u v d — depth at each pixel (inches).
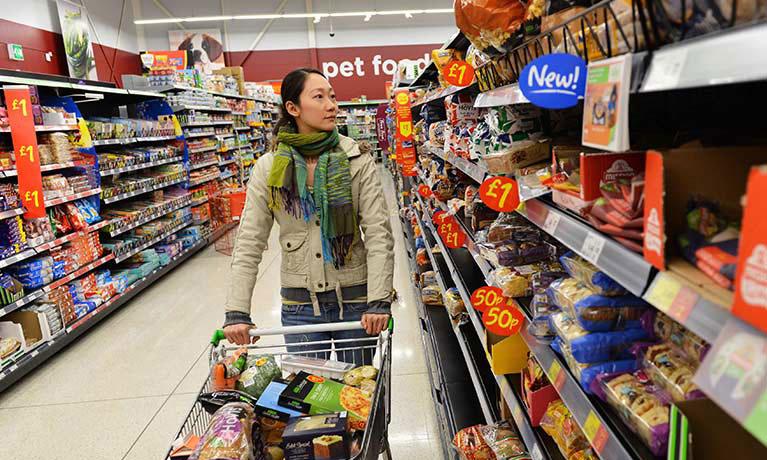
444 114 157.0
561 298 43.6
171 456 52.4
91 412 113.7
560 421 48.4
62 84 159.9
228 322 68.6
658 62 23.5
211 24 650.8
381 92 705.6
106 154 195.3
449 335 114.6
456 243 92.1
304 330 67.7
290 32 669.9
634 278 27.3
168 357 139.3
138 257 207.9
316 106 73.4
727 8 21.0
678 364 33.3
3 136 145.1
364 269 79.0
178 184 258.8
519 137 56.9
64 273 154.1
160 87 264.5
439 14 689.0
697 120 40.6
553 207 44.8
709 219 24.6
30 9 382.6
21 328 129.2
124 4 555.8
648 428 30.9
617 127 26.4
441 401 95.9
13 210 133.6
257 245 75.0
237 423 51.3
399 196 319.0
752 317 17.9
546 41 40.3
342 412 55.7
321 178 74.1
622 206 31.1
